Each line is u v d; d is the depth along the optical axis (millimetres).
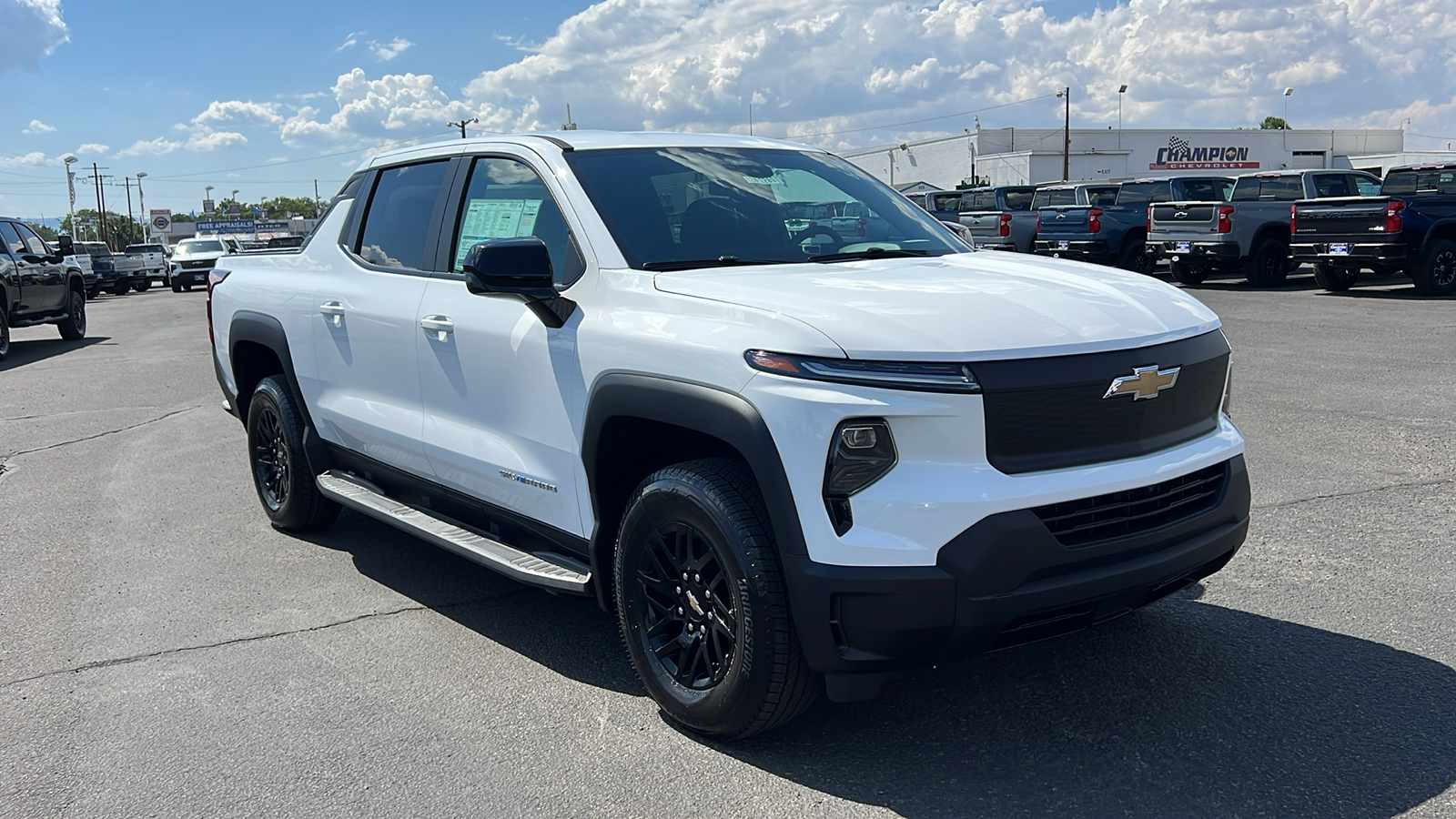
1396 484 5816
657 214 3793
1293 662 3721
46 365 13922
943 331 2887
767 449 2908
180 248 36469
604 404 3367
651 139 4230
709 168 4125
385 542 5566
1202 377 3254
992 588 2777
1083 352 2945
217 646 4230
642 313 3361
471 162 4391
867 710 3488
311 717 3600
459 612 4535
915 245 4148
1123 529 3004
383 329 4535
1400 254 14617
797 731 3369
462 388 4105
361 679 3891
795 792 3029
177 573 5137
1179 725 3305
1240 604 4254
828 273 3498
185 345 15602
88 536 5797
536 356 3691
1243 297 15945
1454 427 7012
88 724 3598
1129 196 21000
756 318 3043
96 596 4844
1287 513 5383
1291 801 2875
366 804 3053
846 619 2873
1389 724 3266
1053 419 2893
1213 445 3266
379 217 4887
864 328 2896
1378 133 70562
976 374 2814
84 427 9055
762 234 3887
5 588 4984
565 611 4539
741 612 3041
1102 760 3123
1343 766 3039
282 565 5223
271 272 5574
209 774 3252
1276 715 3346
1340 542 4922
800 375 2871
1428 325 11883
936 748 3232
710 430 3041
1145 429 3061
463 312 4062
